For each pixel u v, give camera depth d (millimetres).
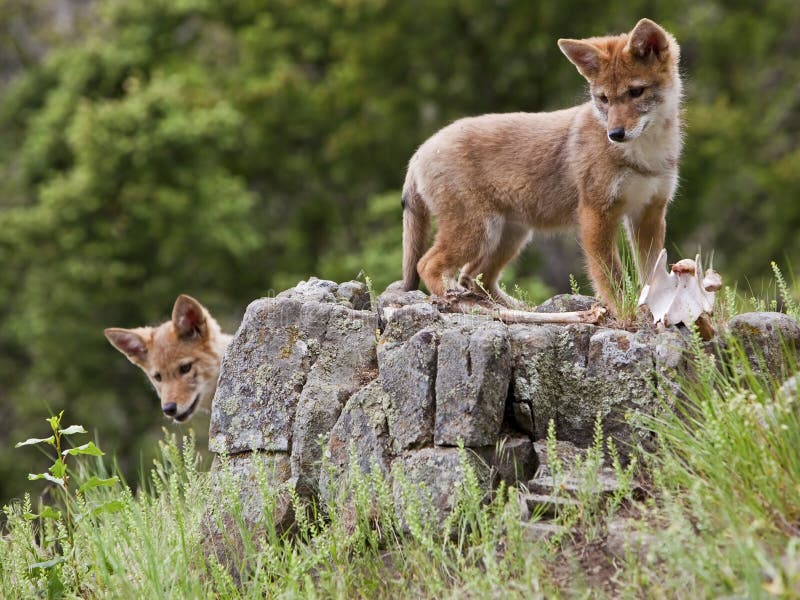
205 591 14742
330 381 15984
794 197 56969
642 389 14805
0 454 51812
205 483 16156
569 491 13953
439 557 13219
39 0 74625
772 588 11031
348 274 54406
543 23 58500
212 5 67688
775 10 62500
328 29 65750
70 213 55875
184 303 24750
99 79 64688
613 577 12625
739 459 13133
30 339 55406
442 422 14445
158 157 57156
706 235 61531
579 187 19875
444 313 16531
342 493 14672
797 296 18578
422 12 61531
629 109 19031
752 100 62219
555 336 15336
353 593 14039
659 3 59719
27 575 15656
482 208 20422
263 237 62219
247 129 63281
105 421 52344
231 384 16406
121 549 15742
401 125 61438
